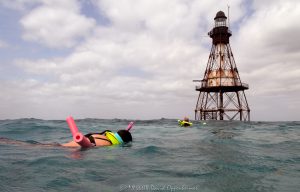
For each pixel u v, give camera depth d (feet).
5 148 27.32
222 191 14.11
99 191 13.76
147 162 21.42
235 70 149.89
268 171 18.62
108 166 19.62
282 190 14.38
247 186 15.05
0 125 66.69
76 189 14.10
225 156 24.68
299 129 69.10
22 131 53.36
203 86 153.58
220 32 150.10
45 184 14.89
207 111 161.48
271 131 61.16
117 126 77.92
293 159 23.24
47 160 21.11
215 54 152.56
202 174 17.56
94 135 30.63
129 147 29.30
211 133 54.19
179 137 44.24
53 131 54.54
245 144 34.45
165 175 17.20
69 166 19.29
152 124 97.50
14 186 14.49
